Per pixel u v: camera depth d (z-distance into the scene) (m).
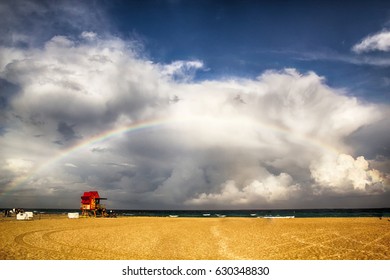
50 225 41.75
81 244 24.61
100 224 46.03
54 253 20.55
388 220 52.72
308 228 38.44
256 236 30.64
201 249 23.16
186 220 58.56
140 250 22.59
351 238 28.55
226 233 33.53
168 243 25.95
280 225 43.69
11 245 22.73
